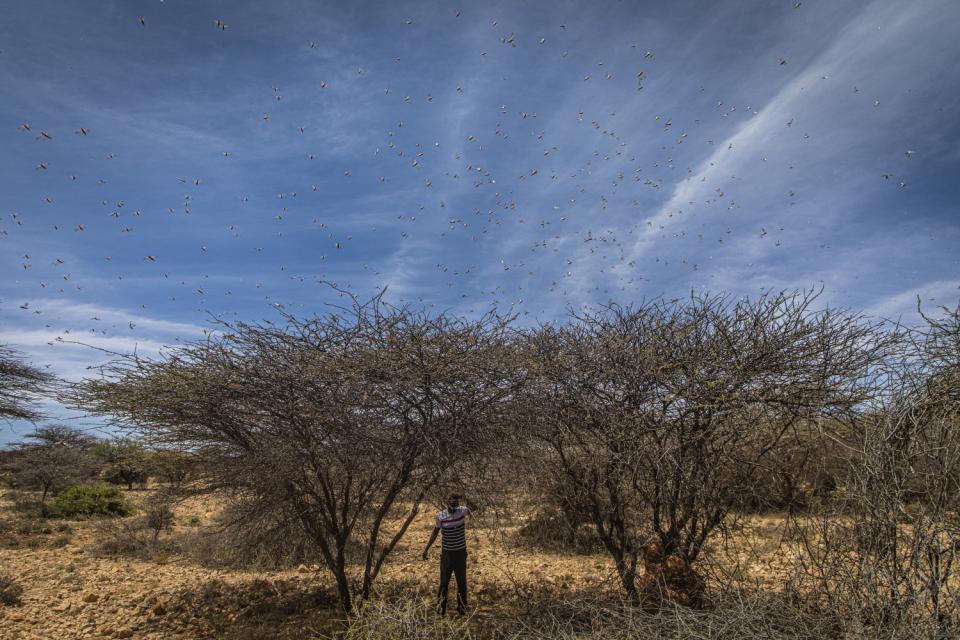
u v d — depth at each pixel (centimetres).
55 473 2484
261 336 795
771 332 737
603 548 1173
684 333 761
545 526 1232
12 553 1384
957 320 567
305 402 764
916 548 494
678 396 719
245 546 912
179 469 879
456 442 782
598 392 789
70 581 1081
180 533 1571
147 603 930
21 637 770
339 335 804
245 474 800
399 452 805
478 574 1069
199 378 751
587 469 782
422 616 610
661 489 730
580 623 629
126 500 2198
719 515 729
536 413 792
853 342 702
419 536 1511
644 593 707
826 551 565
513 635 639
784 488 686
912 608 493
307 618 845
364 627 589
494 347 823
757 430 714
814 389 685
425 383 779
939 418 531
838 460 614
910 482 529
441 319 819
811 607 570
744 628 501
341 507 894
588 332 839
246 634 773
